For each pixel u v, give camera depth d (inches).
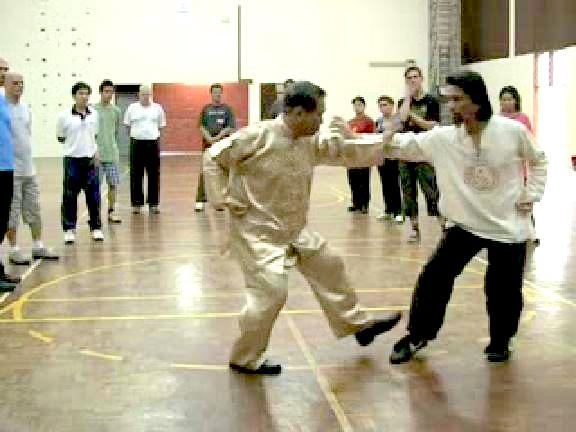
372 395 174.2
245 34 988.6
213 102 479.2
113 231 405.7
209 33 985.5
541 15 742.5
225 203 185.8
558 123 729.6
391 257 330.0
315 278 195.9
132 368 193.3
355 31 994.7
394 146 191.2
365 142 189.6
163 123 473.4
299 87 180.5
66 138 365.1
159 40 984.9
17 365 195.5
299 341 214.2
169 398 173.5
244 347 188.2
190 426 158.2
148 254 340.8
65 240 368.5
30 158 317.7
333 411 165.5
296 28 990.4
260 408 167.5
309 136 185.5
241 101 990.4
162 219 449.1
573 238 374.9
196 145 999.0
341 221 438.9
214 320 236.1
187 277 295.1
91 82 987.3
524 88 772.6
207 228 414.6
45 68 984.3
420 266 311.1
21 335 221.1
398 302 255.4
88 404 170.1
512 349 203.9
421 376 186.1
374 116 1004.6
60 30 980.6
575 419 160.2
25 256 334.6
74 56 984.3
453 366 192.9
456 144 186.9
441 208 191.8
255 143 182.5
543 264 313.4
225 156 184.2
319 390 177.6
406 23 993.5
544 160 189.2
